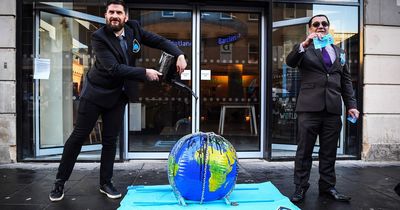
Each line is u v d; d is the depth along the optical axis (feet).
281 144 20.85
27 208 12.16
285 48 20.93
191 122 21.13
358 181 16.19
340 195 13.30
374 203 13.07
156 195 12.94
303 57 13.26
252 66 21.33
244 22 21.20
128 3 20.39
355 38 20.97
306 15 21.01
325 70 13.09
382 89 20.75
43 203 12.69
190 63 20.99
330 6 20.99
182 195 11.98
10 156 19.21
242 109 21.39
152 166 19.04
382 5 20.71
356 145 20.98
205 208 11.54
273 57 20.80
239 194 13.19
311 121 13.16
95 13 20.39
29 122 20.03
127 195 12.98
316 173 17.67
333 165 13.58
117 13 12.30
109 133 13.29
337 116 13.30
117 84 12.80
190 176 11.55
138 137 20.88
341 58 13.34
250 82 21.34
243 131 21.39
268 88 20.39
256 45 21.26
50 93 21.15
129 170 18.10
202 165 11.53
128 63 12.78
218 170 11.57
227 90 21.30
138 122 20.90
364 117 20.70
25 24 19.74
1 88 19.04
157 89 21.06
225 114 21.29
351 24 20.98
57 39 21.04
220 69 21.21
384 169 18.66
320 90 13.01
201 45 21.04
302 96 13.34
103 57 12.16
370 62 20.65
